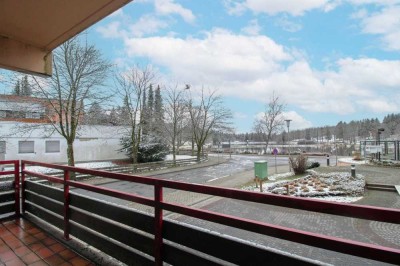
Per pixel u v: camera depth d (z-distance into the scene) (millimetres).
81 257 3090
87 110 15828
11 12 2533
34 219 4367
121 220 2840
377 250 1399
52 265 2908
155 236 2451
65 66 14523
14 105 15867
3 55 3031
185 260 2264
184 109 31188
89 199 3260
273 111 43062
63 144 23875
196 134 30844
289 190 11648
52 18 2654
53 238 3637
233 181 14922
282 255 1759
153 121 27188
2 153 20484
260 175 12516
